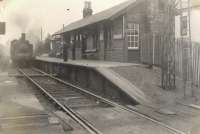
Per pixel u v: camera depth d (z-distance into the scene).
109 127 7.14
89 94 12.26
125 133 6.59
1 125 6.38
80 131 6.78
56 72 22.86
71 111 9.00
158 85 12.02
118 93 11.41
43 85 15.88
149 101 10.04
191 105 9.27
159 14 15.76
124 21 17.30
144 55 16.33
